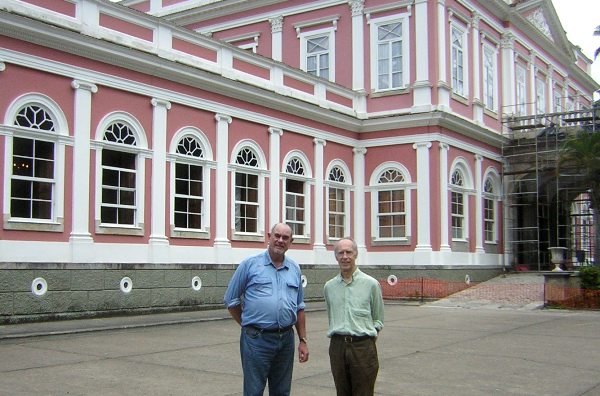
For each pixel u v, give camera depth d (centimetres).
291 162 2342
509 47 3131
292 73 2358
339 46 2727
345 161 2597
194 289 1875
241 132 2131
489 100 2988
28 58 1556
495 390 900
